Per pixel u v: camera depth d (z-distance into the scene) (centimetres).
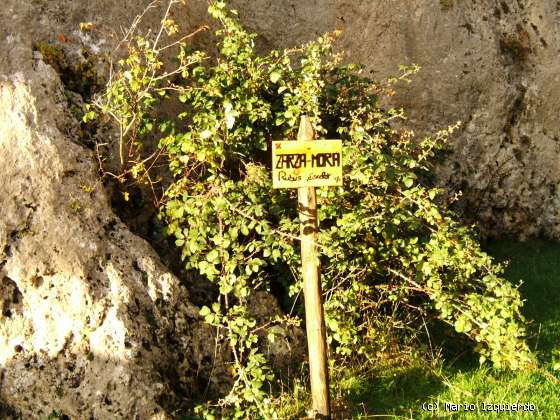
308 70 425
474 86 649
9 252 387
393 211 411
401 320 463
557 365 420
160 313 402
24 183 393
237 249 399
